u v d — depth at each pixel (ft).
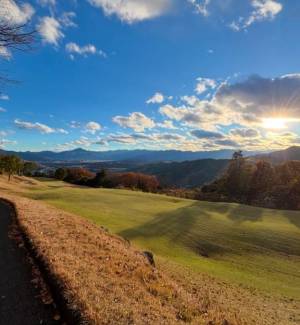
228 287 64.69
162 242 112.88
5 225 50.93
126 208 169.89
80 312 22.26
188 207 187.62
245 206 203.00
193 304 32.40
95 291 26.23
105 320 21.98
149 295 30.09
